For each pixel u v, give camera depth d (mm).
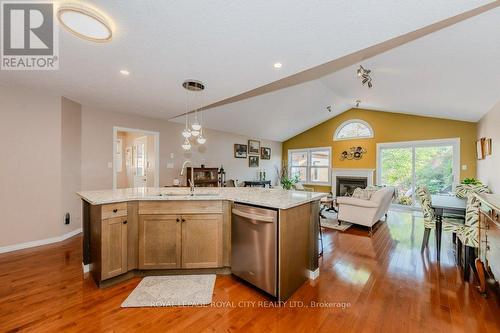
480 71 2658
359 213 4082
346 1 1404
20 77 2713
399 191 6418
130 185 6605
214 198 2379
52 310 1801
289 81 4238
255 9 1485
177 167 5547
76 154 3818
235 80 2727
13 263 2658
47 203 3346
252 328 1627
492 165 3953
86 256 2424
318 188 8125
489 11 1647
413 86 3779
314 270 2396
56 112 3402
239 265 2279
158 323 1671
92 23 1615
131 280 2307
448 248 3266
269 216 1994
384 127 6695
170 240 2379
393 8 1472
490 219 1947
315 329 1619
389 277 2400
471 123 5406
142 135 5898
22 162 3145
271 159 8625
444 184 5773
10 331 1567
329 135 7816
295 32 1748
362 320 1719
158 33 1766
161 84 2869
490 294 2055
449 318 1735
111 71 2506
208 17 1572
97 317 1728
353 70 3969
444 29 1993
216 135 6613
